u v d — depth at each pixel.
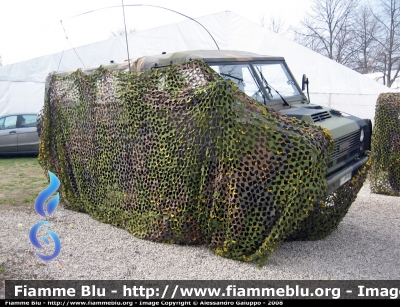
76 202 7.95
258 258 5.50
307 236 6.53
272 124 5.25
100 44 17.86
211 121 5.48
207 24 17.64
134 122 6.40
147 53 17.61
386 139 9.71
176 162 5.96
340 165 6.06
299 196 5.10
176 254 5.89
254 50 17.84
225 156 5.40
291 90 7.22
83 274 5.30
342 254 6.03
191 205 5.91
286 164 5.13
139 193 6.54
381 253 6.10
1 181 10.76
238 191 5.35
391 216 8.03
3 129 14.94
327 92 17.81
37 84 18.94
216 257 5.78
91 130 7.31
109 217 7.17
